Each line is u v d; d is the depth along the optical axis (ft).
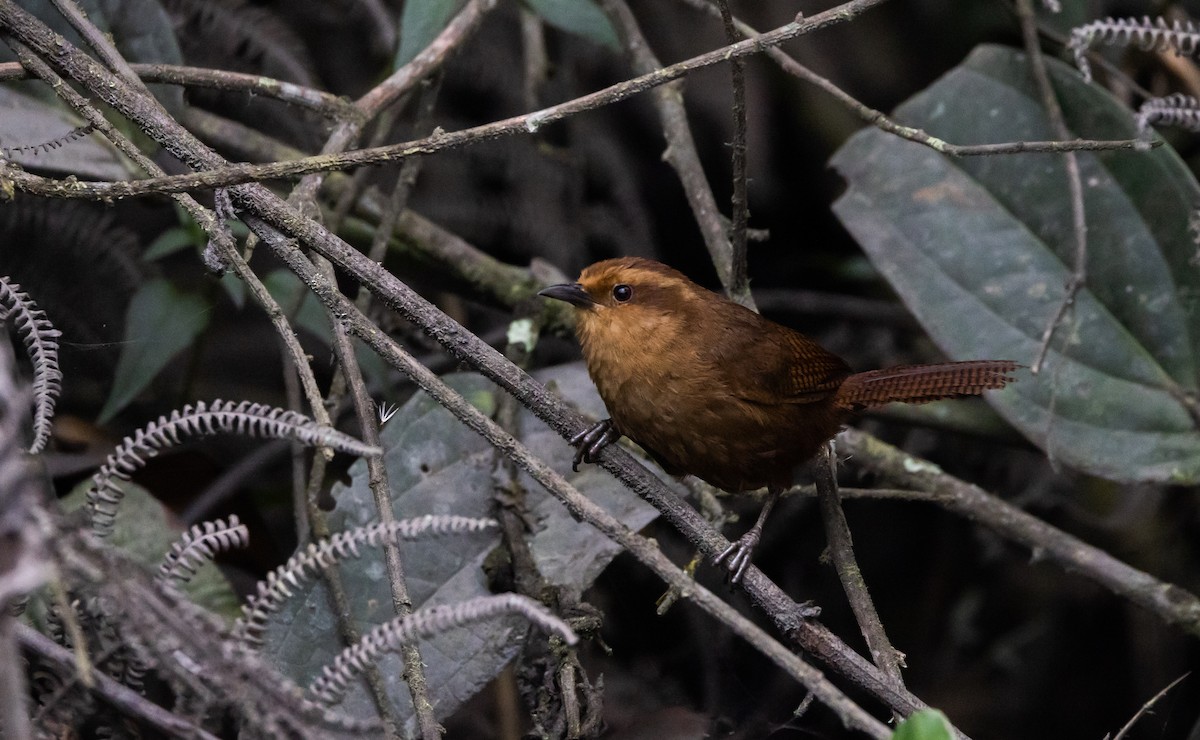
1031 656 39.24
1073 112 31.30
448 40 27.58
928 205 31.58
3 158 18.79
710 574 33.17
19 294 18.28
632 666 32.30
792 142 42.42
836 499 24.68
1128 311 30.04
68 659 16.48
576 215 37.70
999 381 25.31
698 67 19.34
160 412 32.76
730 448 24.26
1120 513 37.27
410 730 22.25
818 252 43.86
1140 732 37.63
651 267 24.85
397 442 25.85
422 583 24.22
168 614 15.01
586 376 29.96
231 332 35.45
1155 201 30.09
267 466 31.94
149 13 27.25
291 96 24.82
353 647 15.97
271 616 22.59
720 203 42.27
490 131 19.04
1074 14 33.91
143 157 19.07
